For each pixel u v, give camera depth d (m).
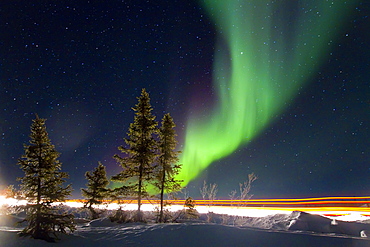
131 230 12.77
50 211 11.77
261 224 17.42
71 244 10.36
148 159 19.92
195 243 10.05
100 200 22.56
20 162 11.64
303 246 9.41
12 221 15.77
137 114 20.75
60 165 12.37
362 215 22.44
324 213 25.88
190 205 20.92
